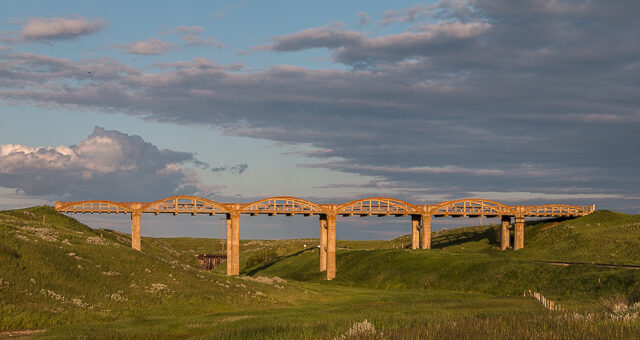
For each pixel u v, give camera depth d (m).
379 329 37.97
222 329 47.94
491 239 156.25
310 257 155.62
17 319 48.44
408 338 30.00
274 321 53.44
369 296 89.88
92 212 121.44
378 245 192.88
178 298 66.31
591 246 119.44
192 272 81.50
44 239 73.44
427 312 60.44
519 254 131.50
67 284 60.00
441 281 107.50
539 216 149.75
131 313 57.97
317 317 57.03
